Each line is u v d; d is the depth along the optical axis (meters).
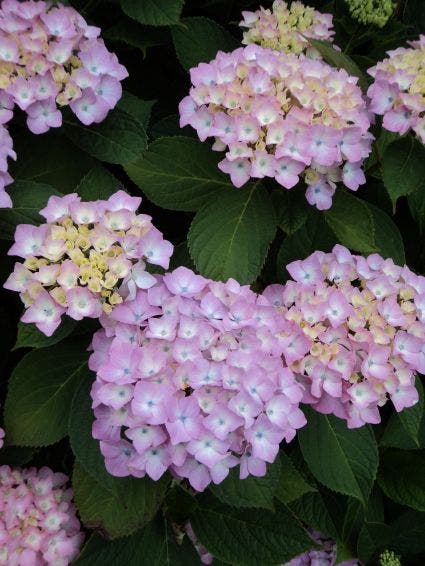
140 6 0.61
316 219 0.62
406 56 0.64
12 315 0.67
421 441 0.65
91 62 0.58
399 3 0.80
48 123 0.56
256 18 0.69
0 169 0.52
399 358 0.55
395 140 0.62
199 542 0.63
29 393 0.55
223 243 0.58
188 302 0.50
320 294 0.56
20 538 0.57
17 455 0.62
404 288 0.57
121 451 0.48
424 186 0.67
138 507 0.52
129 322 0.49
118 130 0.60
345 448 0.58
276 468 0.54
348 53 0.73
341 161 0.59
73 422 0.52
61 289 0.48
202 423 0.46
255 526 0.59
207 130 0.58
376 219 0.65
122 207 0.53
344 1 0.69
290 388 0.50
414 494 0.67
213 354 0.49
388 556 0.65
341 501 0.66
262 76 0.57
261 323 0.52
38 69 0.56
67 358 0.56
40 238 0.50
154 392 0.46
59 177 0.61
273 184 0.62
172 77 0.74
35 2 0.59
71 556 0.60
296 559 0.68
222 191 0.60
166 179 0.61
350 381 0.53
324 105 0.58
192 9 0.74
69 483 0.66
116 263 0.49
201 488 0.48
